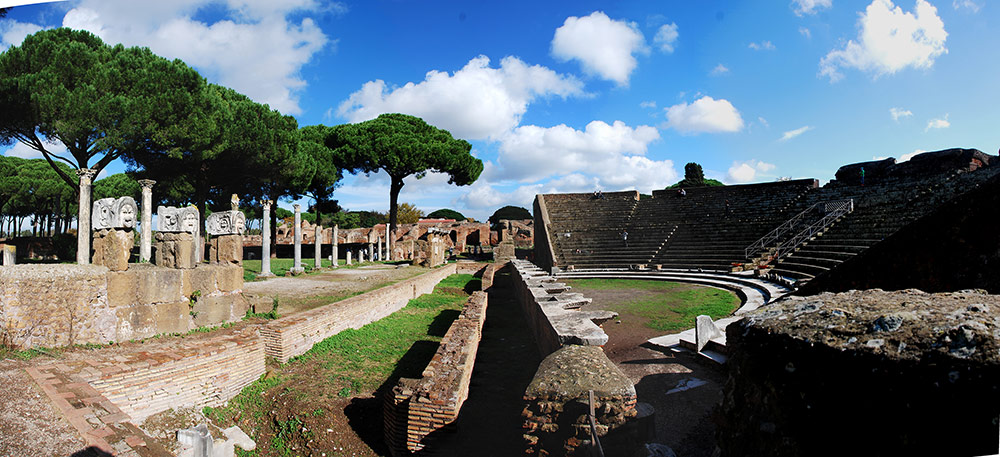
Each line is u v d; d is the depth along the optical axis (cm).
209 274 1004
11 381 585
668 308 1520
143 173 2802
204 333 928
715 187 3731
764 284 1855
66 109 1798
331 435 679
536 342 1075
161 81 2088
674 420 586
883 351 191
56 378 602
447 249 5169
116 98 1891
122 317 830
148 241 1236
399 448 616
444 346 821
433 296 2059
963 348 171
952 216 357
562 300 1022
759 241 2567
